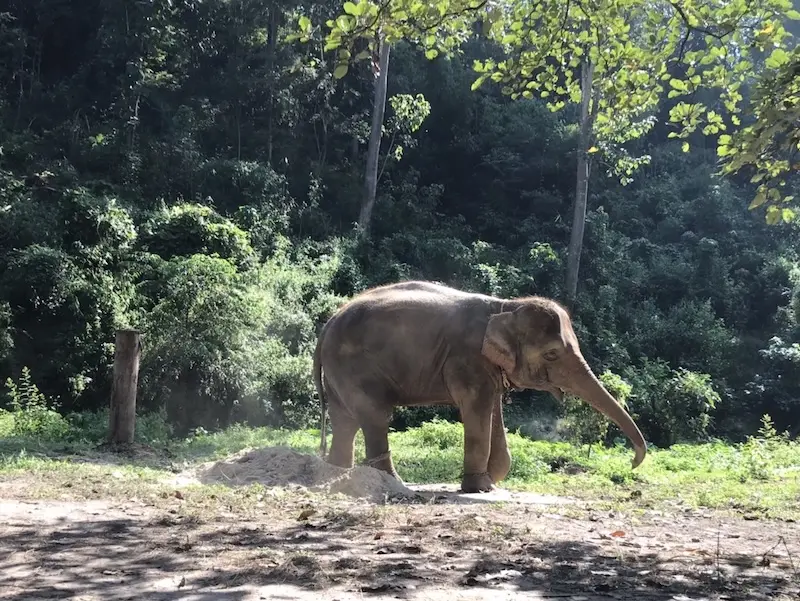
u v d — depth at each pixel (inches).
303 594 162.7
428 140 1610.5
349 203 1381.6
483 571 186.1
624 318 1364.4
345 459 388.2
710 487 443.2
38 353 847.1
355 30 252.2
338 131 1466.5
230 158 1346.0
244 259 984.3
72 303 844.0
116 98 1316.4
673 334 1346.0
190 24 1365.7
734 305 1475.1
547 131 1603.1
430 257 1282.0
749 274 1528.1
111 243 919.7
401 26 255.1
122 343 479.2
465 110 1615.4
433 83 1595.7
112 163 1200.8
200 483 343.3
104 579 173.6
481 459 366.6
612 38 307.1
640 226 1622.8
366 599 159.5
